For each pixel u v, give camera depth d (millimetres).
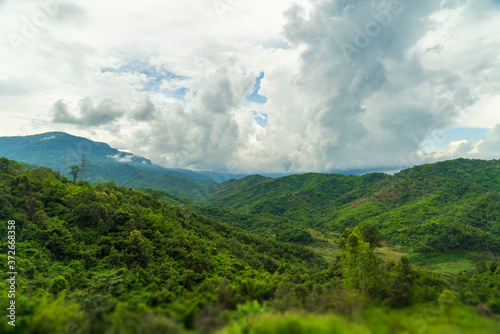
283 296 16688
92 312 11656
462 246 106312
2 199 43156
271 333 8836
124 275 30875
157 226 57406
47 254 38562
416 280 23188
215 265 51250
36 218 44156
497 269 39750
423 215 148500
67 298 14578
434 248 106500
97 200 56250
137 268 36406
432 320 10844
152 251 46219
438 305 13125
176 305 13719
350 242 28406
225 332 10398
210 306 13227
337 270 41688
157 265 42406
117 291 22500
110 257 40812
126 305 13430
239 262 55688
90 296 14039
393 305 14961
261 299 20219
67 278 31750
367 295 16281
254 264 64312
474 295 15680
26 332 9250
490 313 12203
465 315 11430
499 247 100062
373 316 10805
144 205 75375
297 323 8961
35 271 31500
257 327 9516
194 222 84750
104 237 45250
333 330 8766
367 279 22672
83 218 49875
